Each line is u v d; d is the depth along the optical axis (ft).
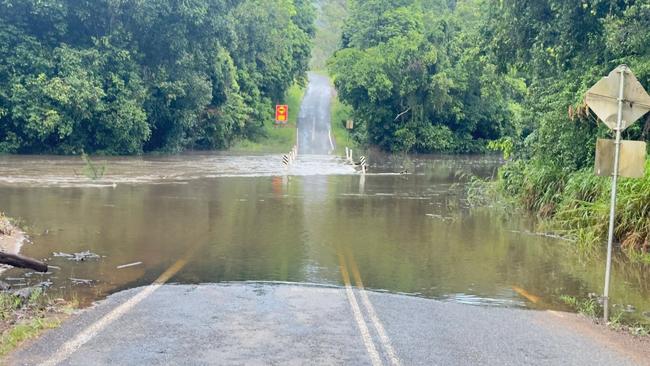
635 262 35.50
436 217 52.13
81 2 122.01
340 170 106.52
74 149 127.03
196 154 147.64
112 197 57.36
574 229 44.45
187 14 129.80
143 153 143.13
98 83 122.62
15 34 116.88
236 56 197.88
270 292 25.96
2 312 21.81
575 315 24.36
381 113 190.60
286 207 54.70
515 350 19.56
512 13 63.10
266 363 17.57
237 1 149.38
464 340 20.36
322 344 19.39
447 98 186.60
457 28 189.26
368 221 48.39
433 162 151.02
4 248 33.65
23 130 120.16
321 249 36.55
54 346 18.53
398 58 185.16
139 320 21.44
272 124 228.63
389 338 20.24
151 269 30.09
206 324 21.16
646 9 46.29
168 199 57.26
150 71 138.21
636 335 21.98
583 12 54.54
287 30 234.17
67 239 37.17
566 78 59.41
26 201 52.80
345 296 25.76
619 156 26.53
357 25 219.82
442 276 30.60
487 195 68.90
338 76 196.75
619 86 26.09
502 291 28.04
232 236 39.78
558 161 56.29
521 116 80.07
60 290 25.73
